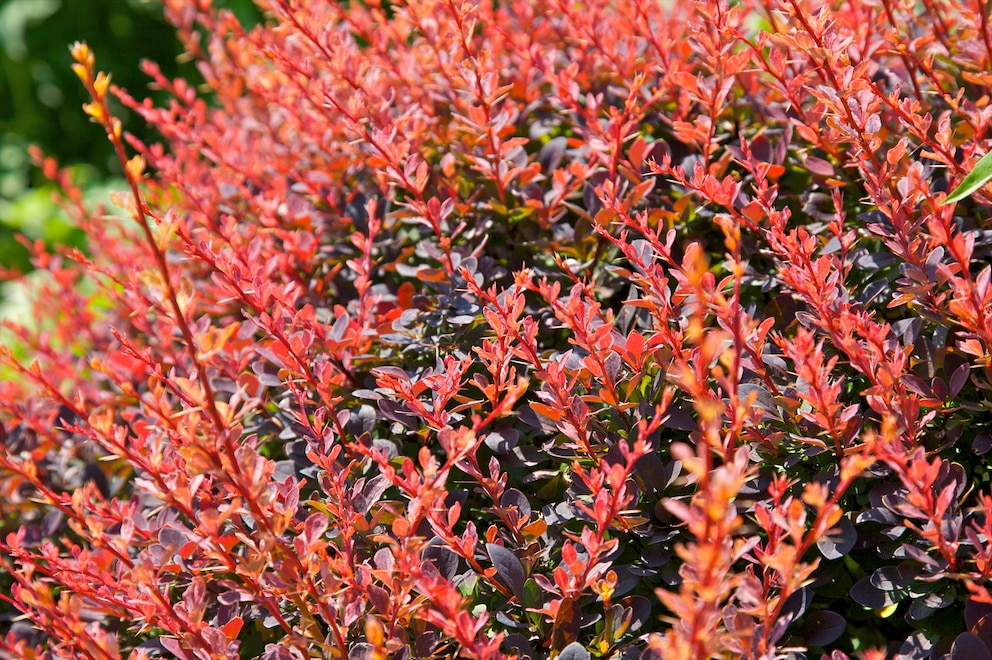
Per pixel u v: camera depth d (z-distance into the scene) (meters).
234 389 1.88
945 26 1.91
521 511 1.55
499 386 1.46
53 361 2.21
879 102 1.55
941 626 1.41
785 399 1.44
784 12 1.58
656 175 1.94
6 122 7.09
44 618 1.47
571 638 1.41
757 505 1.27
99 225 2.48
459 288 1.83
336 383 1.76
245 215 2.32
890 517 1.38
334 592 1.29
